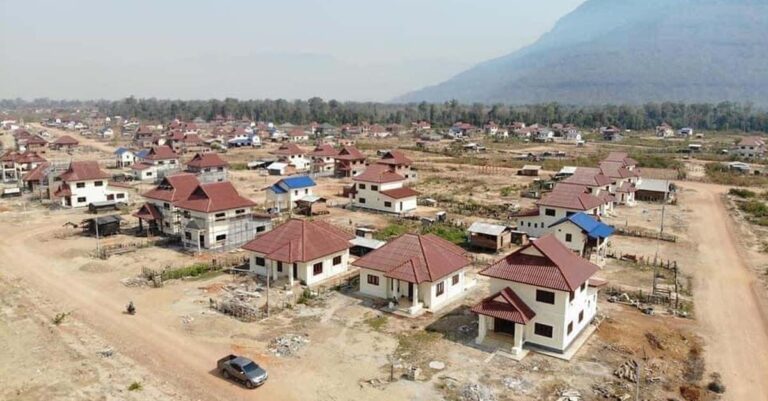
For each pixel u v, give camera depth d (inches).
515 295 1605.6
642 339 1657.2
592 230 2421.3
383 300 1955.0
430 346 1601.9
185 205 2672.2
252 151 7199.8
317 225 2277.3
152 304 1927.9
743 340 1673.2
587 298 1717.5
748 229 3093.0
